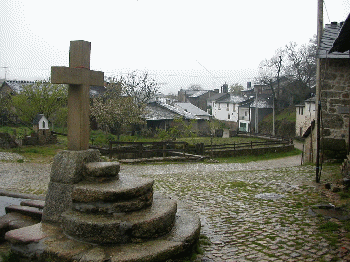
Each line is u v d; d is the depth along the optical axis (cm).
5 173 1132
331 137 1471
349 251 446
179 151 2036
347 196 761
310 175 1130
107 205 415
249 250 459
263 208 691
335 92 1456
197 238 462
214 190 907
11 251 409
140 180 475
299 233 525
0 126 3353
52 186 465
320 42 1468
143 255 367
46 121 2244
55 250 376
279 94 6144
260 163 1994
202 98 8525
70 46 484
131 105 3177
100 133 3462
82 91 478
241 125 6359
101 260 353
